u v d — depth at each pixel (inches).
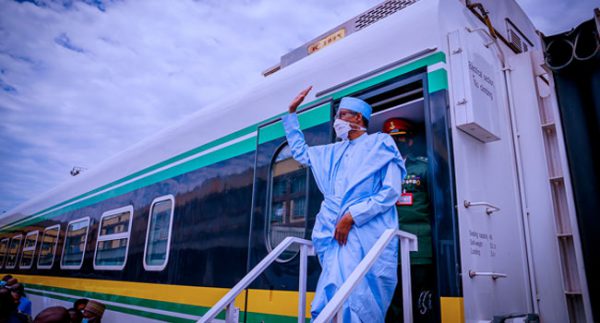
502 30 136.2
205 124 173.2
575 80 91.4
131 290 191.5
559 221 104.9
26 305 267.3
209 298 147.8
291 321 116.9
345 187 95.6
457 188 93.7
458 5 116.0
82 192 268.2
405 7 124.7
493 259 98.3
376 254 79.3
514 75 120.4
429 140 98.7
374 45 117.6
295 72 140.3
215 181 159.9
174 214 177.5
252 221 137.2
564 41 92.7
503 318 92.4
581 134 88.7
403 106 118.1
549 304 102.0
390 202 89.7
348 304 82.9
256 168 142.5
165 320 165.5
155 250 183.3
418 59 106.3
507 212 107.7
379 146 95.0
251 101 153.6
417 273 108.0
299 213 123.5
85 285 233.9
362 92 116.3
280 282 123.0
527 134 114.5
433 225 93.9
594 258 83.7
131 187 213.9
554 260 103.2
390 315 109.7
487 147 108.2
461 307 86.0
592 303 83.3
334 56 128.3
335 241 92.7
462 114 98.4
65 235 276.7
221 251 148.6
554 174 108.6
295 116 114.6
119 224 216.4
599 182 85.3
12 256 365.4
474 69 103.3
